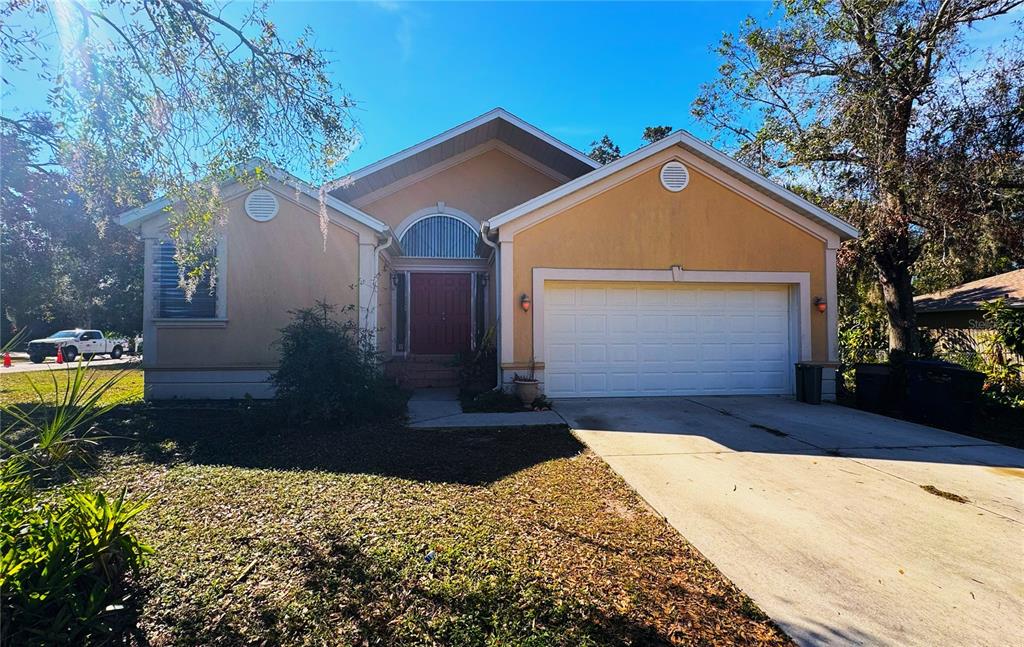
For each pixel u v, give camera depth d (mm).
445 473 5051
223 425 7109
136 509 3082
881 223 11398
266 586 2896
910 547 3521
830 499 4422
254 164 6074
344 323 9125
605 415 8031
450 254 12906
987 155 10086
